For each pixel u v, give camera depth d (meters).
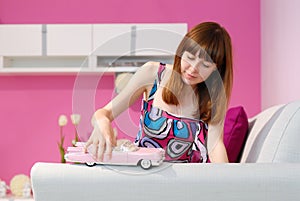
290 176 1.43
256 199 1.42
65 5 3.55
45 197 1.40
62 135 3.56
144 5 3.54
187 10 3.54
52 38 3.33
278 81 2.87
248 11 3.54
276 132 1.77
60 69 3.34
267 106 3.23
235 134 2.21
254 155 1.88
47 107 3.57
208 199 1.42
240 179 1.42
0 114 3.57
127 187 1.40
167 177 1.41
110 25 3.33
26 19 3.54
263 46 3.39
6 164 3.57
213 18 3.54
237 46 3.54
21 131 3.57
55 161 3.56
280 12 2.81
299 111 1.75
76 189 1.40
